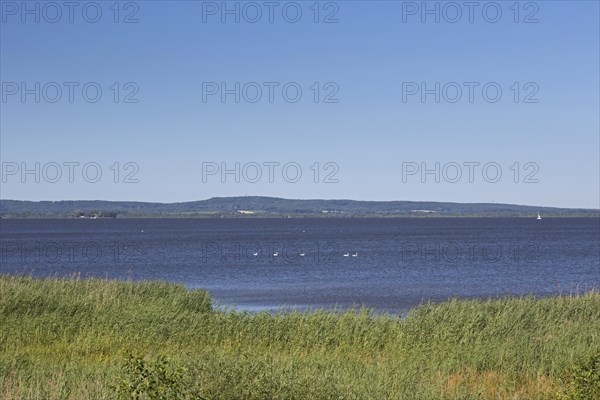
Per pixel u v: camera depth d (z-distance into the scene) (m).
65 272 91.69
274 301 59.53
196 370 18.53
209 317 32.19
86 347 27.34
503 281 79.31
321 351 26.41
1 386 18.84
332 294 65.31
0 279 42.53
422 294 65.44
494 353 24.86
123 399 15.60
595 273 89.88
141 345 27.89
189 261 113.94
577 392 17.55
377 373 21.38
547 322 33.03
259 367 19.22
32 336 29.25
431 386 19.88
